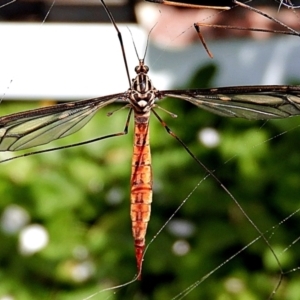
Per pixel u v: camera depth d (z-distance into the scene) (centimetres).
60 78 30
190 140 27
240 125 27
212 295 26
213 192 27
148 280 26
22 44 30
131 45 30
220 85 30
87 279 26
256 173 27
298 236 26
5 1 30
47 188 27
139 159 21
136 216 21
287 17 29
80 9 30
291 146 27
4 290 26
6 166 27
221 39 30
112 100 21
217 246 26
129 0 30
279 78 30
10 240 26
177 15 29
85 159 27
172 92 21
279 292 26
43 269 26
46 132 20
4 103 30
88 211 27
